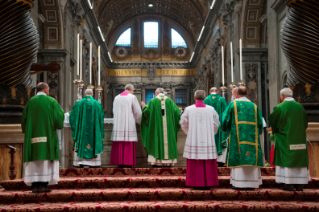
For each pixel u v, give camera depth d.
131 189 6.57
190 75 39.56
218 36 23.84
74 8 19.20
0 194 5.97
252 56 16.84
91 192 6.11
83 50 23.09
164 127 7.78
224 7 20.44
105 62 37.12
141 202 6.04
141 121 7.95
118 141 7.99
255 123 6.52
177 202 5.98
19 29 8.23
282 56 12.41
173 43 40.94
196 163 6.36
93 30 27.81
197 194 6.16
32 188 6.20
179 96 39.59
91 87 8.26
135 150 8.20
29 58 8.57
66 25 17.31
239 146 6.37
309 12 8.46
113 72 39.44
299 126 6.29
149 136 7.80
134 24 40.62
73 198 6.09
